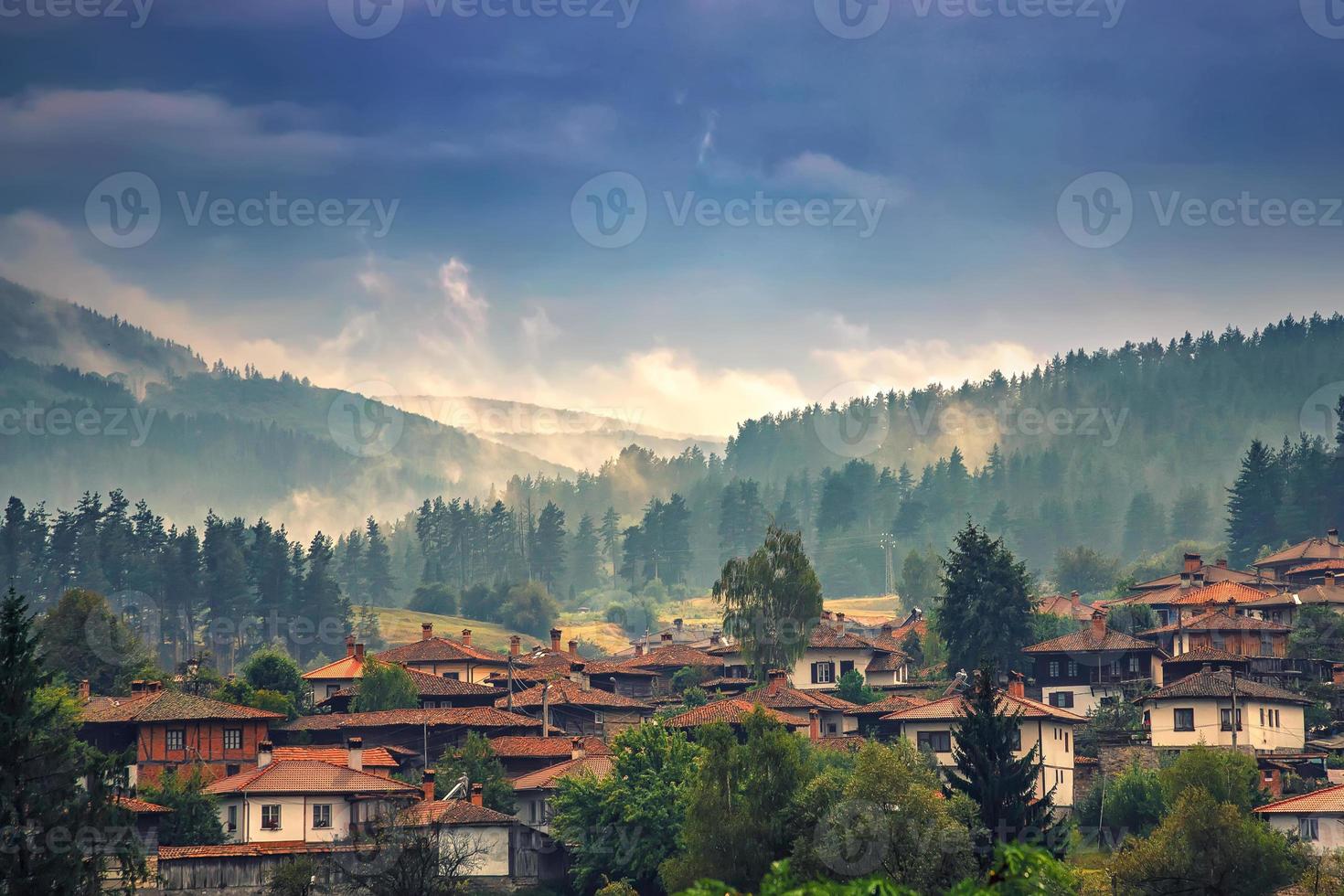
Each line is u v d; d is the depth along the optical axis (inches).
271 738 5024.6
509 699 5393.7
